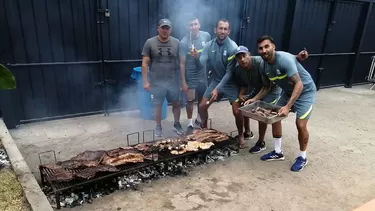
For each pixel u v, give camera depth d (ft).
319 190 10.09
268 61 10.37
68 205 8.71
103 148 12.49
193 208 8.93
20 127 14.34
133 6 15.64
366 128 16.24
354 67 25.49
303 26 21.49
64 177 8.50
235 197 9.55
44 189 9.12
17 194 8.16
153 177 10.43
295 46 21.71
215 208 8.98
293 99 9.95
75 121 15.43
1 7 12.67
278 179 10.69
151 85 13.04
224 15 18.29
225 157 12.17
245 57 11.02
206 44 12.84
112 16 15.26
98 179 8.86
